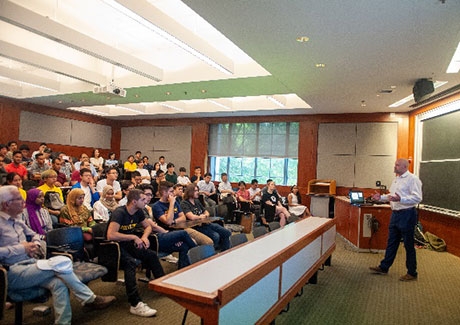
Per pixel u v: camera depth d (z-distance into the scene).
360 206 6.11
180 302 1.81
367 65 4.93
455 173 6.26
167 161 11.80
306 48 4.36
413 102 7.30
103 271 3.04
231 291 1.83
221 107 9.67
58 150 11.03
